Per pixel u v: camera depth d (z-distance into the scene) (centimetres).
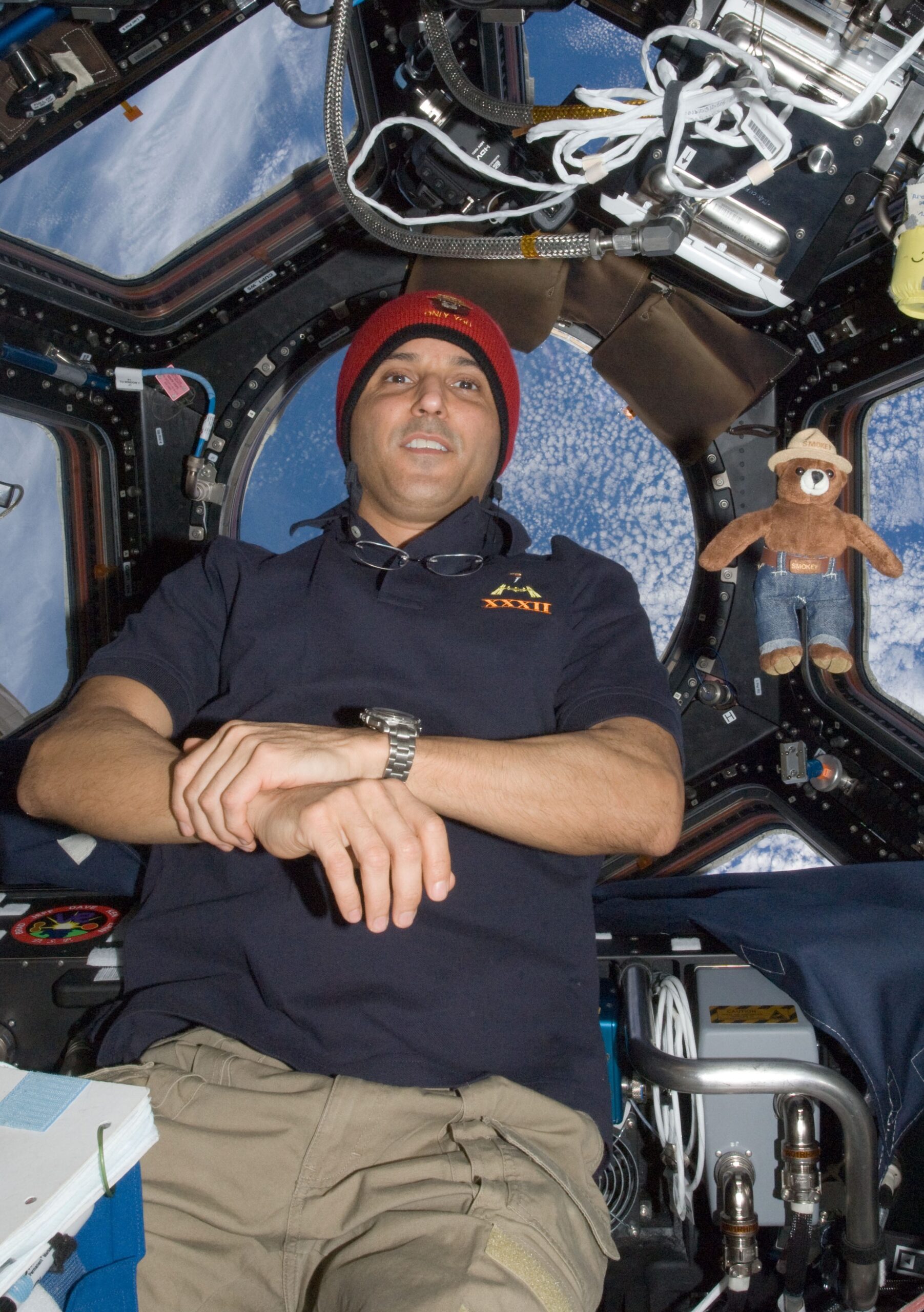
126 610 341
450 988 134
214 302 325
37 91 257
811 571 293
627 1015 177
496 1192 113
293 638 155
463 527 166
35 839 241
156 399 334
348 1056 131
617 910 230
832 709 313
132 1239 101
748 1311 178
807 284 266
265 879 140
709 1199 184
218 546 170
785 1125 168
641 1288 185
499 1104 126
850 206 253
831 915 188
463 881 139
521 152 278
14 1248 81
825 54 235
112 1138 92
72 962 204
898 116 241
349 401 190
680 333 299
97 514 338
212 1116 125
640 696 145
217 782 117
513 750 128
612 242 256
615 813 128
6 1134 94
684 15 245
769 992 183
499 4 243
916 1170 186
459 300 192
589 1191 130
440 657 151
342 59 234
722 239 262
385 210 257
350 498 180
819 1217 181
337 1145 122
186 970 143
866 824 311
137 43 259
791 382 309
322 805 108
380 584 160
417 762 123
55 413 321
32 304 310
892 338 289
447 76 254
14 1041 206
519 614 155
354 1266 108
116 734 139
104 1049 144
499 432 194
